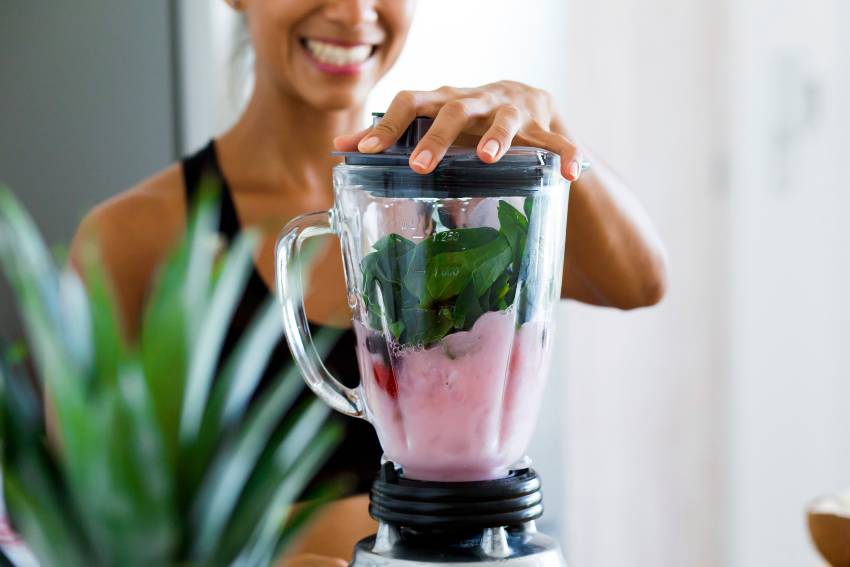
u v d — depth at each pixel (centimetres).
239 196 127
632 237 98
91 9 188
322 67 112
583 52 221
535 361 57
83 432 55
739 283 233
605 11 221
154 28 192
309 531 96
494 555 54
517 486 56
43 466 59
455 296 54
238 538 62
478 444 56
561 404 232
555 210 56
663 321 233
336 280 120
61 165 189
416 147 54
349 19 108
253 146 128
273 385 112
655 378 233
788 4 228
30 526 59
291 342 62
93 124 190
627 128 226
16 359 73
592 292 106
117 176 192
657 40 225
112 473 55
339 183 57
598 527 233
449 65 212
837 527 69
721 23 228
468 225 54
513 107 58
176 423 63
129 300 127
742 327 234
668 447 235
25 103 186
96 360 61
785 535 236
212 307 70
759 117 229
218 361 117
